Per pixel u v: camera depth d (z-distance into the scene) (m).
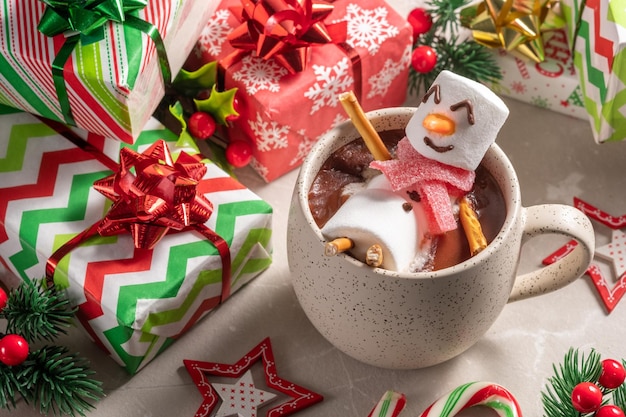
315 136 0.77
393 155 0.67
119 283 0.69
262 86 0.74
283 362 0.71
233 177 0.78
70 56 0.69
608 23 0.71
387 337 0.64
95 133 0.74
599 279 0.73
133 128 0.71
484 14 0.78
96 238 0.70
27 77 0.71
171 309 0.69
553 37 0.79
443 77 0.62
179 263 0.69
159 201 0.69
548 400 0.67
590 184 0.77
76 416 0.70
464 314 0.64
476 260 0.62
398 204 0.62
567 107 0.79
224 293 0.72
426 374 0.71
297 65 0.74
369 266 0.62
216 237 0.70
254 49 0.75
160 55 0.71
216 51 0.76
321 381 0.71
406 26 0.76
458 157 0.62
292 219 0.65
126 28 0.69
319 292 0.64
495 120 0.62
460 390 0.66
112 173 0.73
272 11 0.74
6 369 0.68
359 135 0.67
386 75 0.78
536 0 0.76
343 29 0.75
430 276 0.61
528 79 0.79
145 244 0.69
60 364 0.69
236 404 0.69
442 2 0.79
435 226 0.63
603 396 0.69
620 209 0.76
